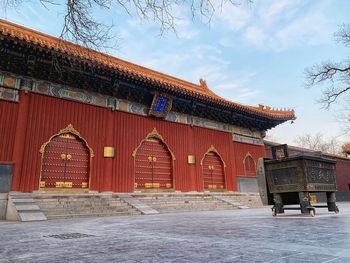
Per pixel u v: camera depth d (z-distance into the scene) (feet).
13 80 56.03
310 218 28.37
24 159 53.88
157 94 74.02
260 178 34.32
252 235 17.88
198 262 10.85
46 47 52.54
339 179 130.11
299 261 10.30
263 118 101.24
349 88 98.58
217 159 92.07
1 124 52.85
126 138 70.18
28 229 26.63
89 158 63.31
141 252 13.39
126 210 54.03
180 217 39.75
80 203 53.26
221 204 72.74
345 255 11.15
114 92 68.90
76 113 63.16
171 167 78.23
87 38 16.81
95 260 11.86
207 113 89.81
